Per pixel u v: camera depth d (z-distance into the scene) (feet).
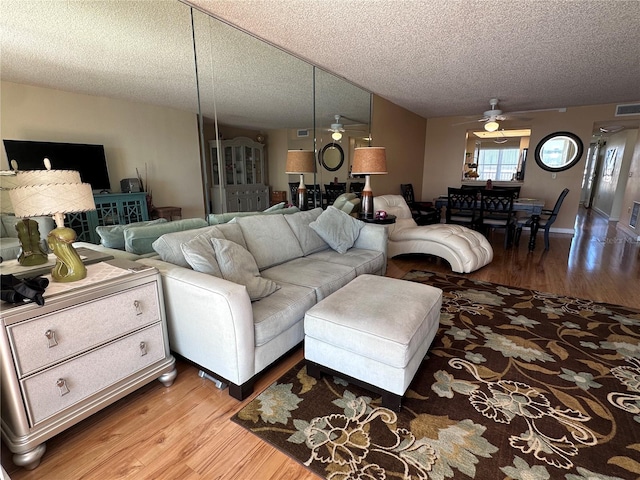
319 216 10.70
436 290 6.93
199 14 7.98
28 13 5.80
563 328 8.34
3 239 5.28
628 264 14.07
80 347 4.78
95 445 4.79
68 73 6.36
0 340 4.00
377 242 10.76
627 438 4.88
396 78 13.79
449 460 4.52
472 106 20.01
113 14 6.86
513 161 32.83
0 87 5.53
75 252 5.13
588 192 35.12
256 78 10.19
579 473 4.31
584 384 6.15
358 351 5.56
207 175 9.35
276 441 4.87
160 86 7.94
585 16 8.11
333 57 11.15
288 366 6.79
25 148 5.89
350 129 15.11
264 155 11.03
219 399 5.78
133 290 5.40
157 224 7.57
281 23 8.50
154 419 5.31
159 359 5.93
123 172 7.45
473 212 17.80
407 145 21.85
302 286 7.41
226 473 4.37
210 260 6.34
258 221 8.97
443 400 5.72
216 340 5.62
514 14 7.99
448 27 8.72
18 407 4.23
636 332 8.12
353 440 4.87
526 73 12.99
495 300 10.14
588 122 19.98
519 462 4.48
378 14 7.97
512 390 5.98
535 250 16.69
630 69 12.42
